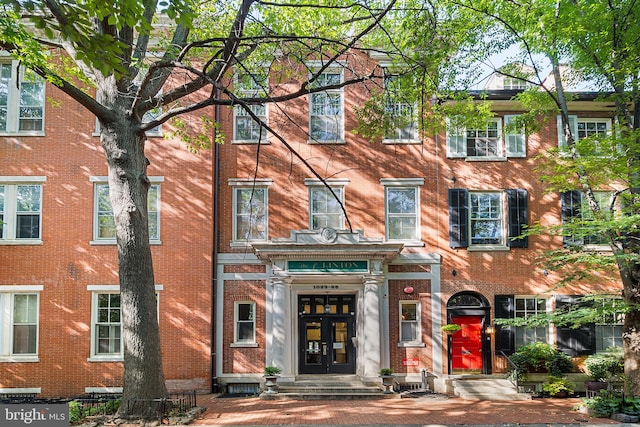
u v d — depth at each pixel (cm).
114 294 2028
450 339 2073
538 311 2130
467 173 2166
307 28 1700
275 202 2122
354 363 2095
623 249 1670
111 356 1983
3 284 1997
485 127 1928
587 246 2088
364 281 2005
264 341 2050
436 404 1716
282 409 1606
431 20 1500
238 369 2031
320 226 2127
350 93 2170
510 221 2131
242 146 2142
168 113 1438
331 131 2170
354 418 1459
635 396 1589
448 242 2128
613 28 1627
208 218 2062
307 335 2108
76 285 2005
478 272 2120
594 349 2075
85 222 2033
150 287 1449
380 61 2166
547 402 1769
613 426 1382
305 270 1997
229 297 2070
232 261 2083
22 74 2072
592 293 2069
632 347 1641
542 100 1839
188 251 2047
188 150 2084
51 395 1947
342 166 2145
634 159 1673
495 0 1659
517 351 2061
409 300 2102
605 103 2134
